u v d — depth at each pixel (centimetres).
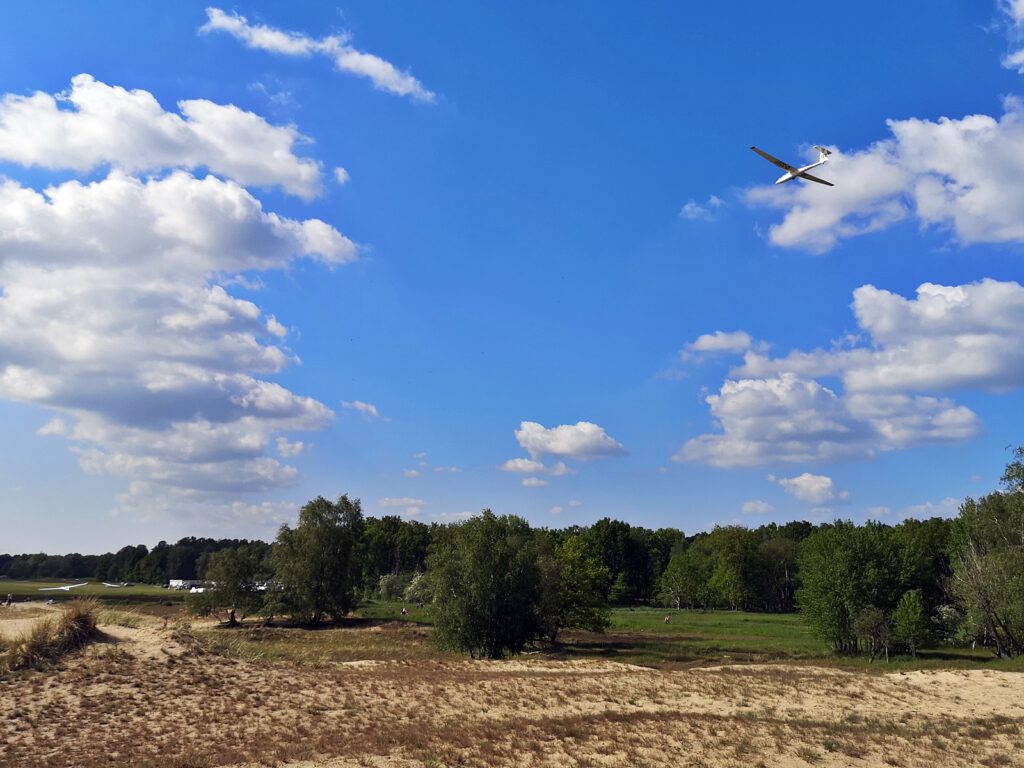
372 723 2486
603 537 16275
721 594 13575
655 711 2884
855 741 2450
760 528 18762
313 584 9019
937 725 2786
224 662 3322
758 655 6231
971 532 6184
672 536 19425
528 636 6134
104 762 1947
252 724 2409
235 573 8881
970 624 5800
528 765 2027
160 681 2869
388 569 16638
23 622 3812
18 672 2795
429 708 2770
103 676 2836
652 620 10925
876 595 6172
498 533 6094
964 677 3922
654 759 2130
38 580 19725
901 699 3366
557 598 6869
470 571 5794
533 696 3086
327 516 9350
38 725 2280
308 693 2916
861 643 6216
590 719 2642
